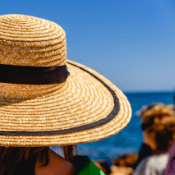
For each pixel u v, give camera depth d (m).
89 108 1.62
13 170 1.25
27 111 1.47
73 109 1.58
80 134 1.42
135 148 23.66
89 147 24.02
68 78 1.87
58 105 1.56
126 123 1.61
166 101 84.38
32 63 1.48
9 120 1.42
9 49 1.44
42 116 1.48
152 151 2.98
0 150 1.26
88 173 1.32
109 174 4.52
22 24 1.50
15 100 1.48
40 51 1.49
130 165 4.71
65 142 1.35
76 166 1.37
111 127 1.54
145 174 2.89
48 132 1.36
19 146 1.24
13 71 1.46
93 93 1.82
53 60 1.55
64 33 1.67
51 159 1.30
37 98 1.52
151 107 3.14
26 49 1.46
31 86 1.50
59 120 1.50
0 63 1.45
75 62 2.47
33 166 1.26
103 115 1.61
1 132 1.32
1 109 1.45
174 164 2.40
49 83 1.54
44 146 1.28
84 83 1.94
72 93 1.68
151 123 3.00
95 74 2.23
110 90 1.98
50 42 1.52
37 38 1.48
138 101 84.81
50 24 1.61
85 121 1.53
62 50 1.61
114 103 1.79
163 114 2.98
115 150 22.98
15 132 1.33
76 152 1.50
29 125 1.43
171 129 2.93
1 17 1.53
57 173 1.29
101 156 20.67
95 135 1.46
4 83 1.46
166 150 2.93
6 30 1.46
